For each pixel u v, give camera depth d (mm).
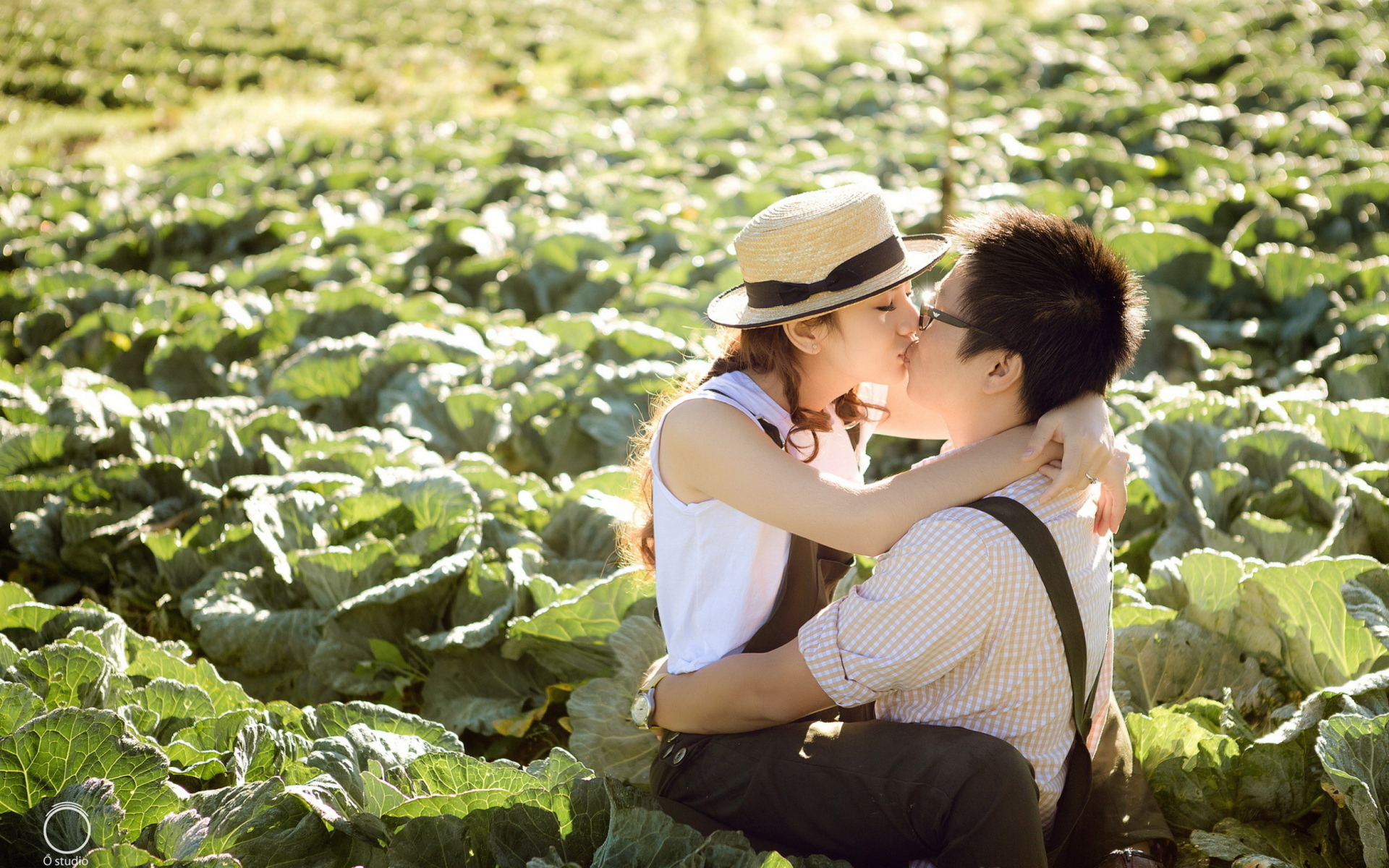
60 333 6250
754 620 1891
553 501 3502
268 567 3338
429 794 1939
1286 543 3039
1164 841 1983
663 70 18906
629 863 1775
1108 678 1974
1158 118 9766
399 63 20672
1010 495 1702
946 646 1678
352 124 16047
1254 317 5281
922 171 9148
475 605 3051
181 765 2176
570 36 22891
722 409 1793
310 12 26562
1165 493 3361
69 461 4121
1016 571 1637
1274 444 3357
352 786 1979
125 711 2242
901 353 1826
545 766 1992
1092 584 1800
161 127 17141
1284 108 10227
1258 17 14438
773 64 16609
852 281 1744
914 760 1682
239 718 2295
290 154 11938
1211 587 2682
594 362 4855
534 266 6488
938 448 4441
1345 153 7840
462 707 2859
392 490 3379
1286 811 2156
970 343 1705
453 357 4953
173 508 3797
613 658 2770
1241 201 6562
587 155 10375
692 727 1896
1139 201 6879
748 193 8008
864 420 2105
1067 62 13336
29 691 2066
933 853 1701
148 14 26500
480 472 3633
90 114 18219
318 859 1853
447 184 9125
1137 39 15375
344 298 5684
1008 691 1736
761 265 1775
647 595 2746
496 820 1835
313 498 3441
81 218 8859
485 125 12805
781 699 1773
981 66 13570
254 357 5641
